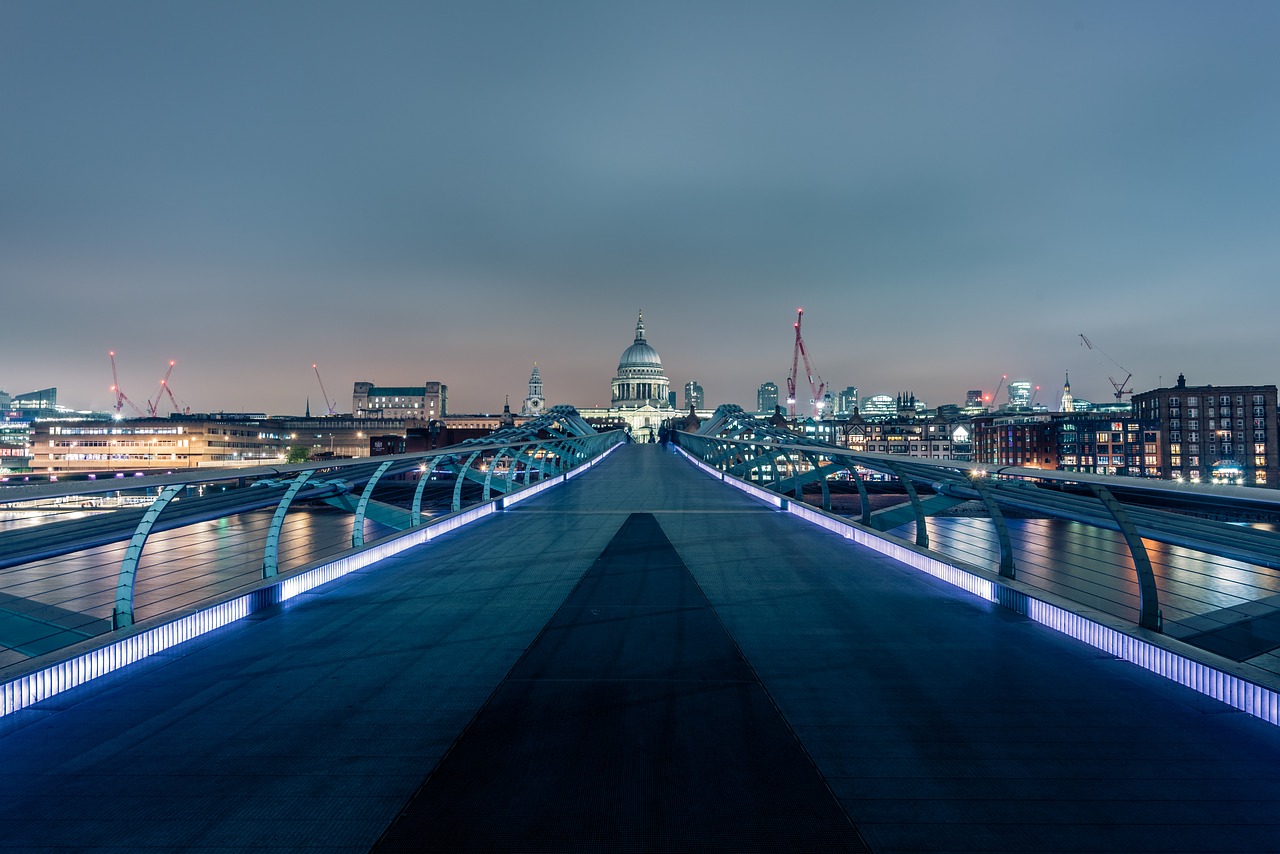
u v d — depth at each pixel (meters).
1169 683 7.54
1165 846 4.65
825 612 10.54
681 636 9.33
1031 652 8.60
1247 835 4.77
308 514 48.50
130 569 8.78
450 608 10.83
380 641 9.15
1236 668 6.97
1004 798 5.23
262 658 8.46
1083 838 4.73
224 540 38.03
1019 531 37.38
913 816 4.98
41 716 6.79
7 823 4.96
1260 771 5.64
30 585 23.52
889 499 76.56
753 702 7.05
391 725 6.52
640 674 7.87
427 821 4.92
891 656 8.47
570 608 10.83
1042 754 5.92
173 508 13.88
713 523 20.88
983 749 6.02
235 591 10.42
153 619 8.91
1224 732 6.34
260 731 6.42
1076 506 12.77
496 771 5.64
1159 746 6.08
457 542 17.25
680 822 4.89
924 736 6.26
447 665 8.20
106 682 7.67
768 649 8.76
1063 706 6.93
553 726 6.48
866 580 12.80
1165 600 20.44
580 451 50.88
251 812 5.08
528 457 32.69
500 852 4.55
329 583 12.57
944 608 10.76
